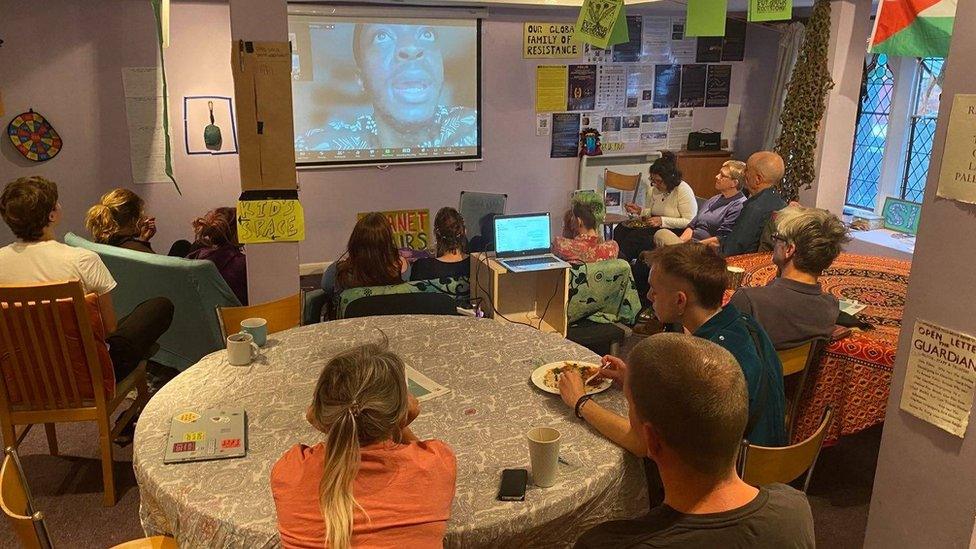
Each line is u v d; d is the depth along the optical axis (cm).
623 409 204
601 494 174
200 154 571
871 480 304
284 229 318
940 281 169
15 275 276
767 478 187
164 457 181
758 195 413
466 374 228
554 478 170
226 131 573
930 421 175
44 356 265
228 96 567
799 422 285
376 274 336
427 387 219
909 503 184
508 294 381
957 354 167
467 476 173
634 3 613
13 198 273
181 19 543
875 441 336
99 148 549
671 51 704
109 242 375
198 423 194
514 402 210
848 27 493
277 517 145
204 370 232
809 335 258
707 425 113
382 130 622
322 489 130
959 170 161
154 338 318
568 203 705
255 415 202
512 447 186
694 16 268
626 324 395
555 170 692
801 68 498
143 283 357
